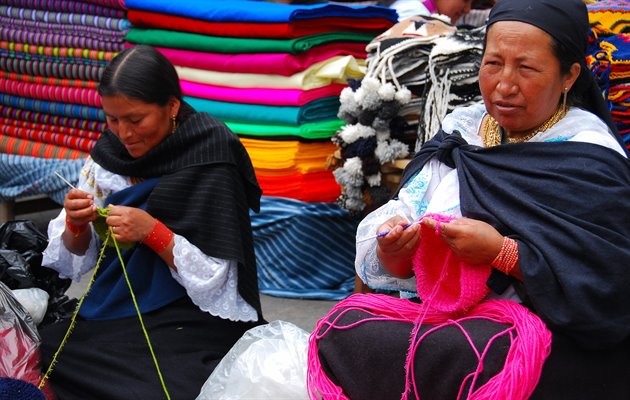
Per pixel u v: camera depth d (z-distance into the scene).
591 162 1.92
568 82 2.00
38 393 2.11
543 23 1.91
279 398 2.20
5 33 4.80
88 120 4.66
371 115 3.49
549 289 1.84
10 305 2.41
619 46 2.80
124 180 2.63
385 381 1.97
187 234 2.48
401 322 2.01
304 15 3.69
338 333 2.05
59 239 2.63
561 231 1.86
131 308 2.55
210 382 2.31
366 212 3.77
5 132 4.99
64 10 4.60
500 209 1.95
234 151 2.59
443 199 2.11
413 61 3.46
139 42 4.37
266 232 3.96
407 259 2.09
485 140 2.16
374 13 3.92
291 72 3.79
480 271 1.94
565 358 1.90
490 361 1.84
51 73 4.67
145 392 2.32
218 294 2.55
